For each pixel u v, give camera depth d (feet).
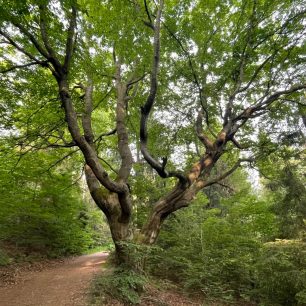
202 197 43.16
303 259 30.35
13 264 39.42
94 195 28.99
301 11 29.66
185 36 33.76
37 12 22.94
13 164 41.75
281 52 32.40
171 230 40.34
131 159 31.96
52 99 31.89
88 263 49.52
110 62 37.65
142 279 26.08
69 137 46.70
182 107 38.91
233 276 33.71
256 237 39.65
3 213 41.55
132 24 29.32
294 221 40.45
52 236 52.95
